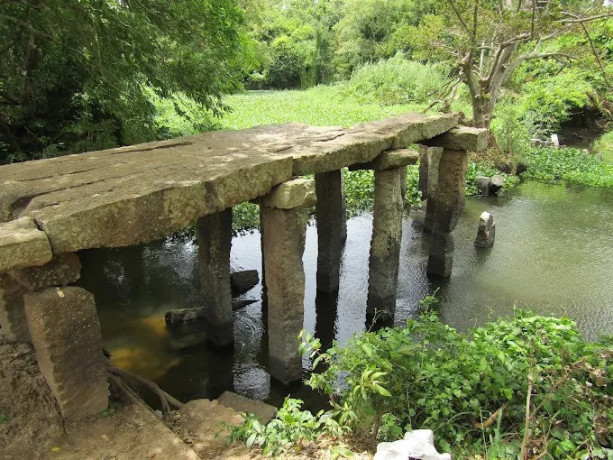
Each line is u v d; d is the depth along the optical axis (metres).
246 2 16.81
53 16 8.27
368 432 3.84
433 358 4.36
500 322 4.96
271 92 37.62
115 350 6.46
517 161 15.65
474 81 14.98
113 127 9.79
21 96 9.50
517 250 10.00
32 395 3.90
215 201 4.55
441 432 3.78
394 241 7.04
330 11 43.03
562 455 3.36
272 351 5.84
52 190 4.24
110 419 4.04
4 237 3.33
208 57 9.97
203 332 6.97
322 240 7.96
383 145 6.61
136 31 8.46
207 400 4.73
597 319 7.38
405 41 16.59
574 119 22.83
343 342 7.04
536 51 14.62
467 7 13.64
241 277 8.28
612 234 10.83
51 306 3.65
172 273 8.83
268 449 3.59
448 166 8.28
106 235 3.84
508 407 3.87
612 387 3.87
